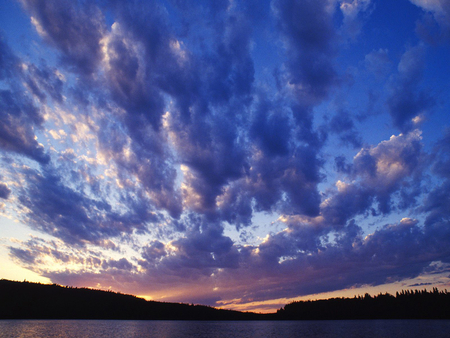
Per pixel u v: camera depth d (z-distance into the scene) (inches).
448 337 4298.7
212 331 6865.2
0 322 7322.8
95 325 7436.0
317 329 6683.1
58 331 5452.8
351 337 4512.8
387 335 4690.0
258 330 7057.1
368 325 7347.4
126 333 5575.8
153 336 5152.6
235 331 6830.7
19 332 5093.5
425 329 5738.2
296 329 6993.1
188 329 7381.9
